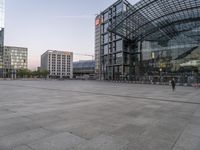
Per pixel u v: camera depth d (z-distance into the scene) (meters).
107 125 6.17
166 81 50.00
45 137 4.84
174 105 10.95
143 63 58.19
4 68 124.12
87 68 156.38
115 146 4.30
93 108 9.49
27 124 6.12
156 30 51.91
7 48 142.62
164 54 53.12
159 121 6.85
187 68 48.41
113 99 13.46
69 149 4.07
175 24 48.22
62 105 10.34
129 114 8.09
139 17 42.72
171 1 35.06
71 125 6.08
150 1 35.47
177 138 4.93
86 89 23.95
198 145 4.44
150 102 12.13
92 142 4.53
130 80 57.59
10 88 24.45
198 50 46.94
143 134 5.25
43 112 8.23
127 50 60.38
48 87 27.44
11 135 4.96
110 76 65.06
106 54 67.88
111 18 64.31
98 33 87.69
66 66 176.00
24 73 131.75
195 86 35.16
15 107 9.48
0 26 57.75
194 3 35.81
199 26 46.81
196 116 7.80
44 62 184.88
